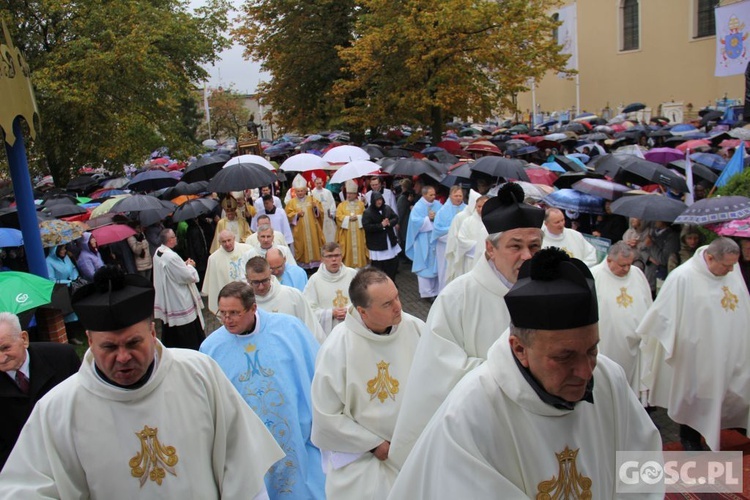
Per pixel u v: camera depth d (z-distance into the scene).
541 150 18.33
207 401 2.98
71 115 16.19
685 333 5.52
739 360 5.48
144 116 18.22
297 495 4.59
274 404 4.61
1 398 4.12
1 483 2.65
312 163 15.44
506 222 3.47
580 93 42.81
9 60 7.80
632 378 6.25
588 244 6.99
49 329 7.95
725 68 27.31
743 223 6.48
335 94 21.95
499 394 2.19
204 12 22.44
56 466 2.73
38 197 15.19
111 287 2.63
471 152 17.36
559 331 1.96
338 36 23.94
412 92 19.33
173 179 16.61
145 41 16.67
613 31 39.62
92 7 16.05
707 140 16.36
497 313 3.60
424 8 18.08
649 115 35.31
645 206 7.78
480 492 2.06
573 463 2.19
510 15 18.17
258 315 4.79
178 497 2.86
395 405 3.99
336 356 4.02
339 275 6.54
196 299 8.80
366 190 15.32
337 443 3.88
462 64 18.75
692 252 7.71
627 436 2.38
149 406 2.84
